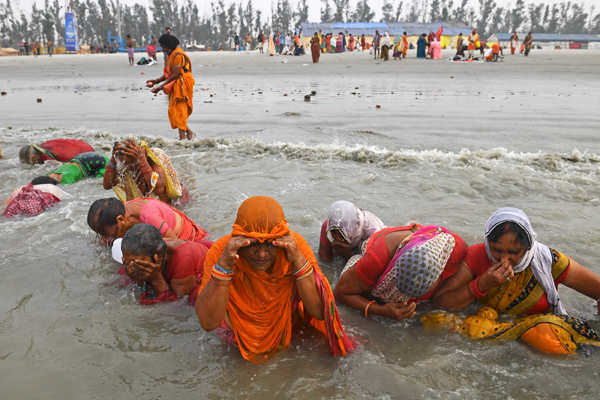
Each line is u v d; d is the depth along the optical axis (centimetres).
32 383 248
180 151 740
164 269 330
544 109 1122
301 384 249
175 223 394
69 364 263
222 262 246
